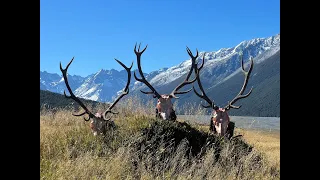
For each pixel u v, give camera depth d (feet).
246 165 25.36
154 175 23.11
